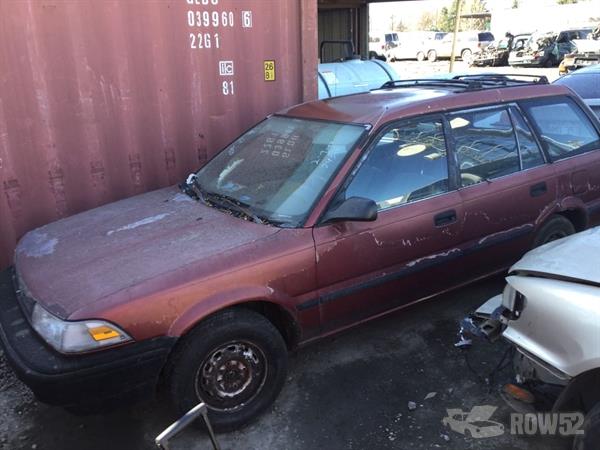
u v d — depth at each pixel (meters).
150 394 2.71
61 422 3.15
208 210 3.43
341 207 3.07
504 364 3.51
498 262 3.97
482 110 3.89
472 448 2.87
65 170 4.61
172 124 5.02
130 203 3.80
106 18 4.49
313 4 5.48
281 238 3.02
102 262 2.93
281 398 3.27
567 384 2.38
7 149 4.33
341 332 3.37
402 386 3.37
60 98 4.46
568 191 4.22
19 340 2.68
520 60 27.17
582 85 8.09
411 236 3.42
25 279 3.00
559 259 2.62
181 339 2.77
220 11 5.01
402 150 3.48
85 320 2.54
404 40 33.31
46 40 4.31
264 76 5.43
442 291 3.74
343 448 2.89
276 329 3.05
